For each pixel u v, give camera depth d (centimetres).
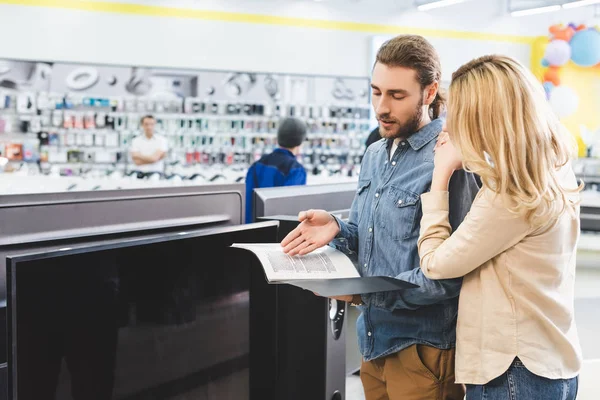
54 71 820
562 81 978
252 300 168
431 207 145
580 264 713
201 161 893
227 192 178
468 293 141
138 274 130
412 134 160
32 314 109
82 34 830
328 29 952
